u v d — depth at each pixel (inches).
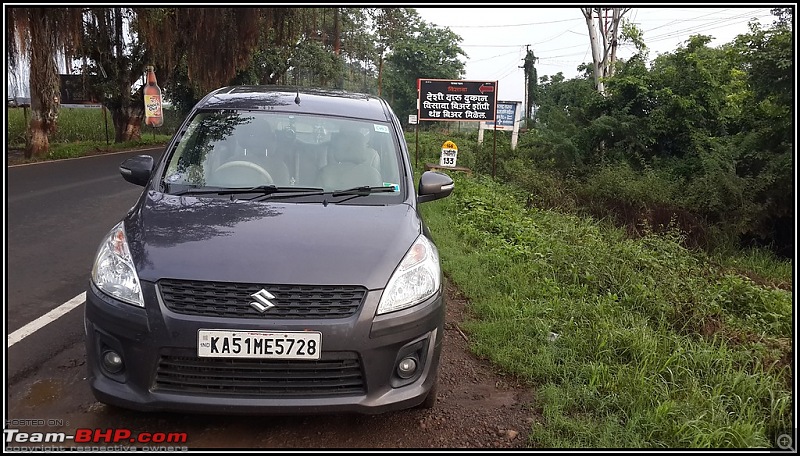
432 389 128.5
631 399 137.6
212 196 139.8
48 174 487.2
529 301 203.0
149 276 109.0
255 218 126.8
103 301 111.2
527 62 2014.0
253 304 107.0
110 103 954.1
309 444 118.6
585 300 212.5
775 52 469.7
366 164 156.9
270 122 164.6
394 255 119.9
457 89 603.2
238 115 166.1
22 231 277.4
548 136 708.0
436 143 919.7
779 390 148.9
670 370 153.3
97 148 787.4
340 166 154.9
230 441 118.0
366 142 163.6
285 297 108.4
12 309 179.2
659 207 525.0
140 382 108.1
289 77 1469.0
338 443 119.6
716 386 145.6
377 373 112.3
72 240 265.9
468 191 434.3
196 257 111.6
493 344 168.6
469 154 721.0
